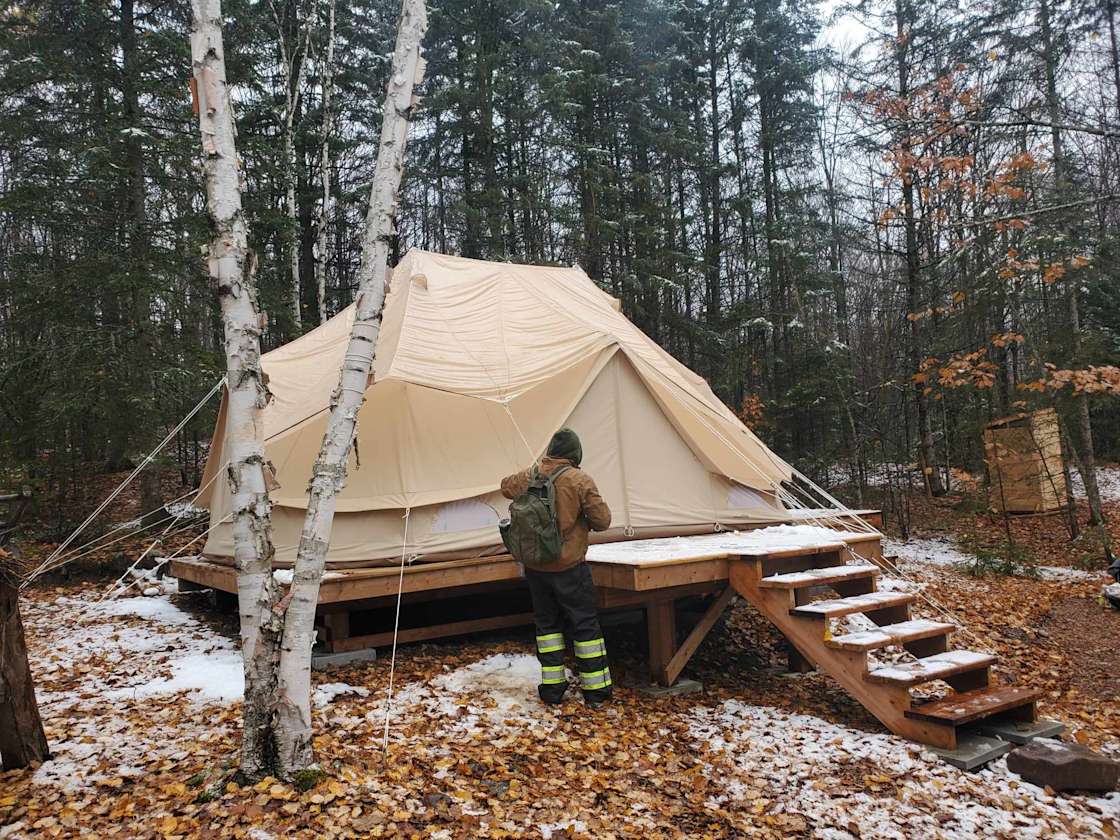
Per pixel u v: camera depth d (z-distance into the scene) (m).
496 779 4.11
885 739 5.02
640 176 19.45
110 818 3.49
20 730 4.05
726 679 6.66
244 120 16.95
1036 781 4.51
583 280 10.34
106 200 12.27
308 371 8.02
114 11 12.67
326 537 3.92
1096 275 12.14
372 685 5.55
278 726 3.77
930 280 12.84
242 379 3.81
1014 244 11.61
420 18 4.32
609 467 7.57
